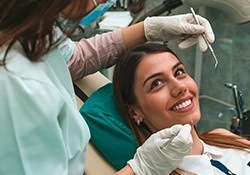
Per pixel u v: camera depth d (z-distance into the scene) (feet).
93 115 4.23
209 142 4.48
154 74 3.99
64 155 2.58
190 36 4.52
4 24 2.18
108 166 4.07
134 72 4.12
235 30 7.86
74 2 2.22
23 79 2.35
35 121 2.38
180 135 3.26
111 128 4.14
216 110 8.75
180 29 4.45
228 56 8.18
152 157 3.37
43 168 2.51
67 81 2.92
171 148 3.27
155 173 3.41
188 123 3.96
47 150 2.50
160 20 4.61
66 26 2.43
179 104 3.93
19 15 2.16
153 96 3.99
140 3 4.14
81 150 2.83
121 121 4.26
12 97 2.33
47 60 2.66
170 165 3.38
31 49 2.42
